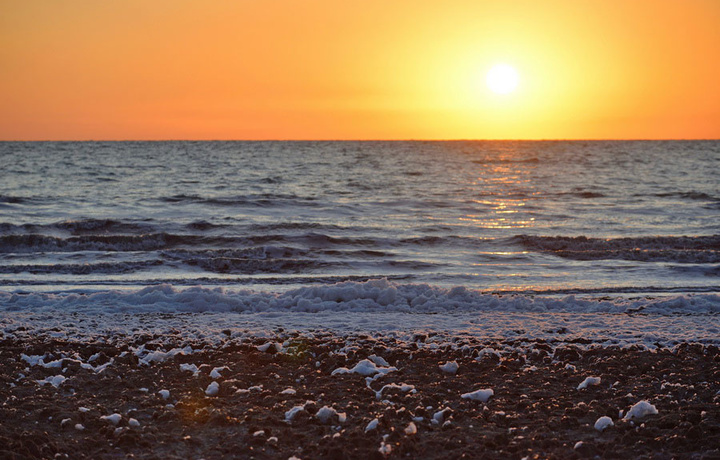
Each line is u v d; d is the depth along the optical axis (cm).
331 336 690
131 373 581
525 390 563
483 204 2455
